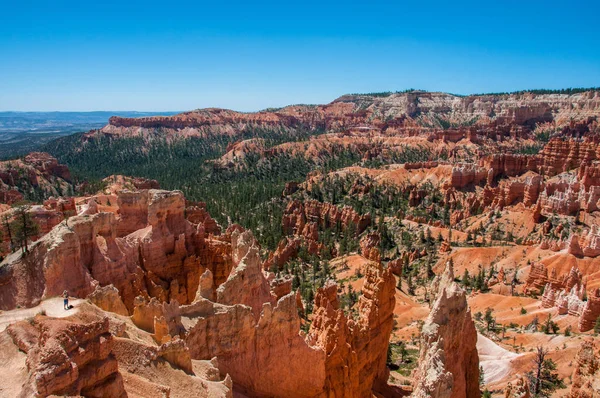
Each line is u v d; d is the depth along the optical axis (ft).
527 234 564.30
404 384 213.66
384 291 193.88
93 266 176.65
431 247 549.54
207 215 370.73
